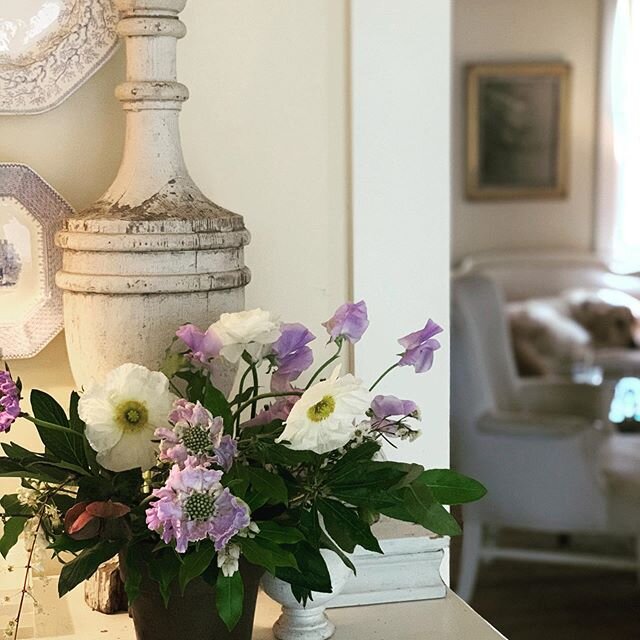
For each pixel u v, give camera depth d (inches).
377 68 53.3
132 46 45.6
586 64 225.6
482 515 126.3
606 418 148.3
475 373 125.0
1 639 45.3
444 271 55.7
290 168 53.5
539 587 142.3
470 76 221.5
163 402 38.3
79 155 50.9
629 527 121.3
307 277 54.5
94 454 39.3
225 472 36.3
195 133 52.0
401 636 46.1
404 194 54.6
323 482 39.4
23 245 49.4
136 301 44.3
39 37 48.4
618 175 227.8
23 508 39.8
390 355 55.4
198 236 44.4
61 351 51.7
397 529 49.4
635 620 131.5
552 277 214.5
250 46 52.1
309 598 42.5
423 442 56.5
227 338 39.3
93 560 36.9
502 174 225.6
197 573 35.2
